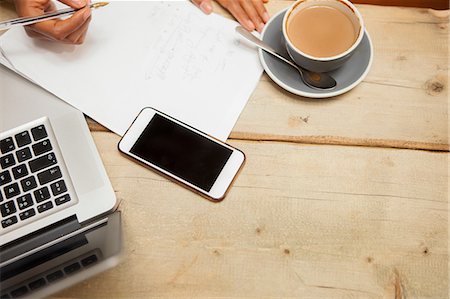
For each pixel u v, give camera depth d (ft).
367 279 1.77
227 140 1.96
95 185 1.85
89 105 1.99
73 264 1.59
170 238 1.83
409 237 1.83
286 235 1.83
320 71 2.00
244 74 2.07
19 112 1.94
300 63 1.98
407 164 1.93
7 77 2.02
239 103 2.02
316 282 1.77
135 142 1.94
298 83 2.02
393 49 2.11
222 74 2.07
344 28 2.01
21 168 1.82
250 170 1.91
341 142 1.96
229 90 2.04
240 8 2.16
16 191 1.80
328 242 1.82
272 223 1.84
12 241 1.75
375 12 2.17
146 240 1.82
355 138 1.96
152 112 1.98
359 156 1.94
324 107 2.01
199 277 1.78
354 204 1.87
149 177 1.91
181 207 1.87
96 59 2.08
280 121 1.99
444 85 2.05
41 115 1.94
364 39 2.07
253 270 1.79
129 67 2.07
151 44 2.11
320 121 1.99
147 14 2.17
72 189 1.83
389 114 2.00
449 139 1.96
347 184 1.90
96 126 1.98
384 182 1.90
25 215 1.78
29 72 2.02
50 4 2.14
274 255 1.80
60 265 1.59
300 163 1.93
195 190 1.88
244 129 1.98
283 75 2.03
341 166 1.92
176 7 2.19
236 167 1.90
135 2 2.19
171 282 1.77
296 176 1.91
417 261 1.79
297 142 1.96
